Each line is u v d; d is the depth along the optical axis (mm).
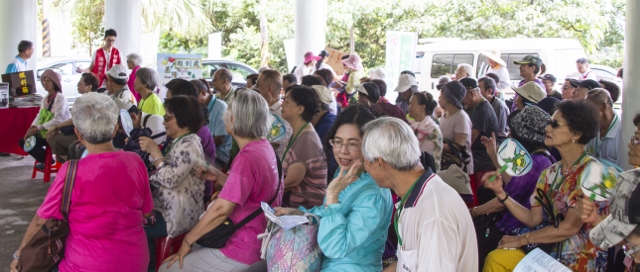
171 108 3883
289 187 4027
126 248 3148
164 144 4234
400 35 11938
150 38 24500
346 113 2990
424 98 5172
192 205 3904
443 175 3832
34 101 9008
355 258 2818
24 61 10219
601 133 4762
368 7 21469
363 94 6023
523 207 3273
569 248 3023
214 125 5684
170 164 3807
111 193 3057
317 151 4047
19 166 8828
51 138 7477
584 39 19547
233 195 3297
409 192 2504
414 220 2434
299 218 2793
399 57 11969
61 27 26562
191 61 9070
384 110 4277
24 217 6309
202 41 26250
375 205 2758
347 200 2832
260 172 3373
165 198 3830
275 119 4324
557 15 19484
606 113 4703
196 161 3826
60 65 15930
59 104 7625
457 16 20750
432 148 5082
